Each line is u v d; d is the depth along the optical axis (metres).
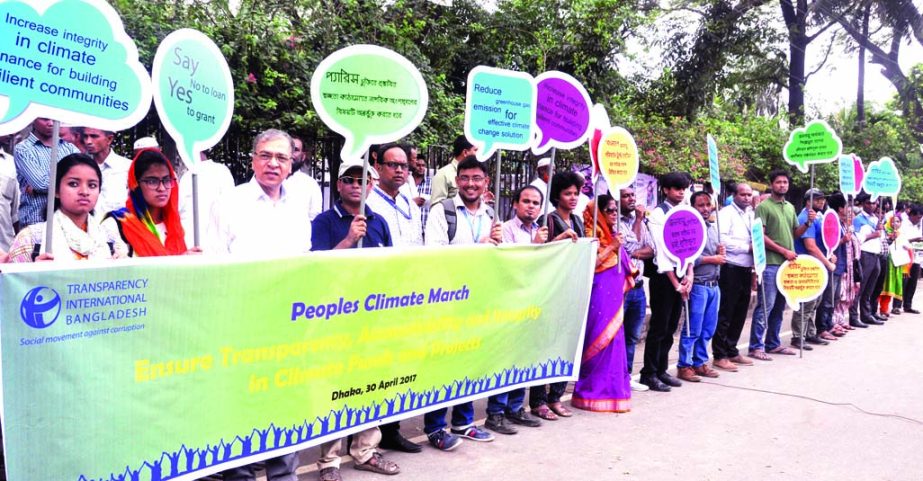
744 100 23.28
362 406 4.06
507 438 4.99
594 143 5.62
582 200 7.84
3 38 2.70
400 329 4.20
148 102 3.19
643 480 4.30
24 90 2.77
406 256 4.15
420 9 11.01
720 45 18.23
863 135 20.80
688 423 5.43
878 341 9.20
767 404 6.01
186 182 4.60
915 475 4.55
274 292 3.56
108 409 3.02
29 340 2.77
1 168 4.29
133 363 3.08
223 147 7.07
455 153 6.68
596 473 4.38
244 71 6.84
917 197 20.16
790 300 7.85
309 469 4.33
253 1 7.28
